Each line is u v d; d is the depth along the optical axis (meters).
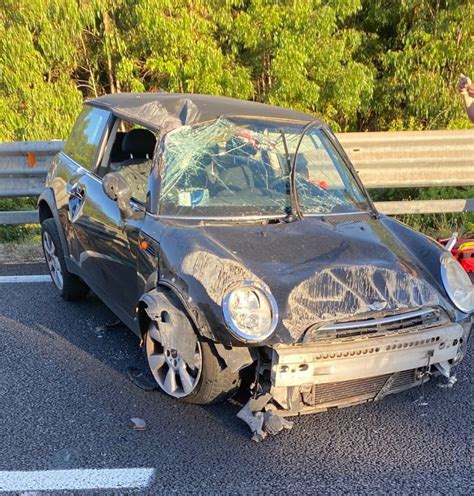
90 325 4.84
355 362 3.06
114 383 3.93
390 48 11.34
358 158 6.92
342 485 2.97
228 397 3.32
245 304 2.98
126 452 3.21
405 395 3.82
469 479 3.03
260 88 10.83
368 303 3.20
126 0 9.87
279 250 3.40
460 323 3.49
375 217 4.21
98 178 4.62
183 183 3.89
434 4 10.30
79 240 4.69
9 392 3.82
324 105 10.40
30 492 2.90
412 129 10.39
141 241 3.70
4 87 10.01
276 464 3.12
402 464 3.14
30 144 6.80
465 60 9.73
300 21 9.55
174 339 3.22
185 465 3.11
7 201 8.19
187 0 9.81
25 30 9.43
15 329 4.76
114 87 10.98
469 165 7.00
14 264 6.41
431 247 3.82
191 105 4.25
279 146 4.24
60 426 3.45
